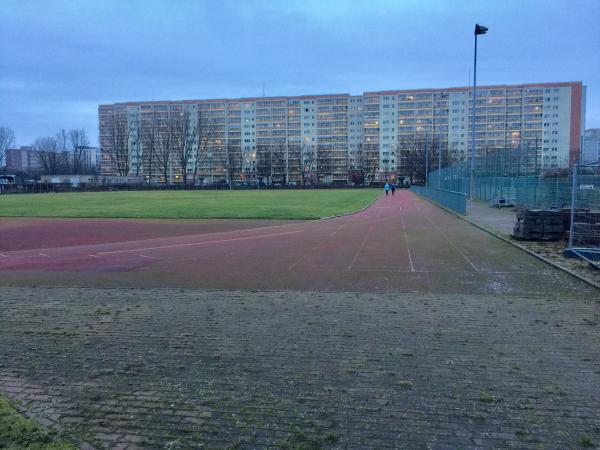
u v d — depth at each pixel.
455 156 119.12
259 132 164.25
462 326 6.24
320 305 7.34
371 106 155.12
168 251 13.00
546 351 5.34
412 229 18.22
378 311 6.98
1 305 7.51
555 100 142.62
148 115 162.25
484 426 3.81
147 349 5.57
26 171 140.88
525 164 37.72
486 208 31.03
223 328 6.29
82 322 6.61
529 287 8.41
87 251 13.20
